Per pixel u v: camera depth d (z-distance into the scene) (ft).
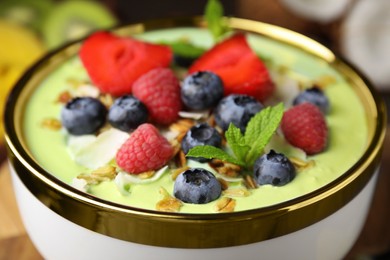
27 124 1.20
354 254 1.38
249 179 1.08
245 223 0.98
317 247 1.05
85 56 1.25
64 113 1.17
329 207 1.02
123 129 1.15
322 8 1.95
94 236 1.02
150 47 1.25
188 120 1.18
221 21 1.35
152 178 1.08
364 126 1.19
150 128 1.09
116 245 1.01
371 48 2.00
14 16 1.99
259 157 1.09
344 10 1.95
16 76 1.88
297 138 1.12
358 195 1.06
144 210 0.98
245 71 1.20
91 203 0.99
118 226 0.99
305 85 1.27
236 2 2.00
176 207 1.03
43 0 2.01
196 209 1.03
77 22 2.02
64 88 1.27
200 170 1.05
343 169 1.11
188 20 1.41
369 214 1.43
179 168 1.09
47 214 1.05
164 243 0.99
